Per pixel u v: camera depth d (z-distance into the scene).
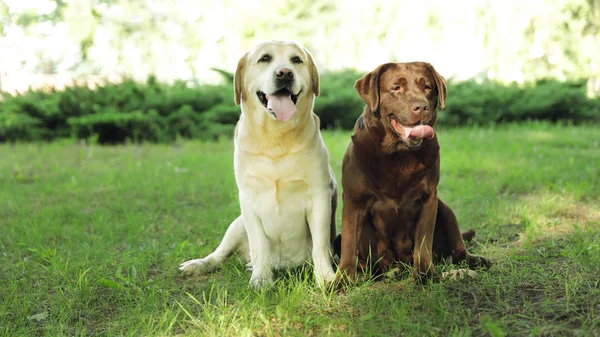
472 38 23.47
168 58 33.62
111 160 10.66
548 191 6.66
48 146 12.88
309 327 3.13
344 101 15.25
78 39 33.19
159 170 9.23
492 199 6.50
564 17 23.44
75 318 3.49
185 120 14.27
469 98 16.34
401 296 3.40
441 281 3.60
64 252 4.95
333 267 4.27
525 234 4.93
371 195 3.85
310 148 3.99
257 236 4.11
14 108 14.07
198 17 33.56
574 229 5.02
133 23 33.44
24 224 5.83
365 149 3.78
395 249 4.04
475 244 4.83
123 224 5.85
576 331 2.82
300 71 4.03
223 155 10.92
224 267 4.34
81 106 14.35
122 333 3.19
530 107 16.30
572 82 17.69
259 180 4.02
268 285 3.80
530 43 23.33
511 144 11.31
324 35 30.91
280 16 31.19
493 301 3.33
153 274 4.36
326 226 4.07
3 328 3.30
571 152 10.02
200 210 6.57
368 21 26.91
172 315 3.34
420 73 3.73
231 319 3.24
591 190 6.63
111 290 3.89
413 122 3.52
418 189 3.80
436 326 3.01
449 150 10.48
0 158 10.98
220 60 32.94
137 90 15.07
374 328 3.01
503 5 22.77
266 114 3.94
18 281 4.13
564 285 3.49
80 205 6.91
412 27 25.23
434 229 4.15
